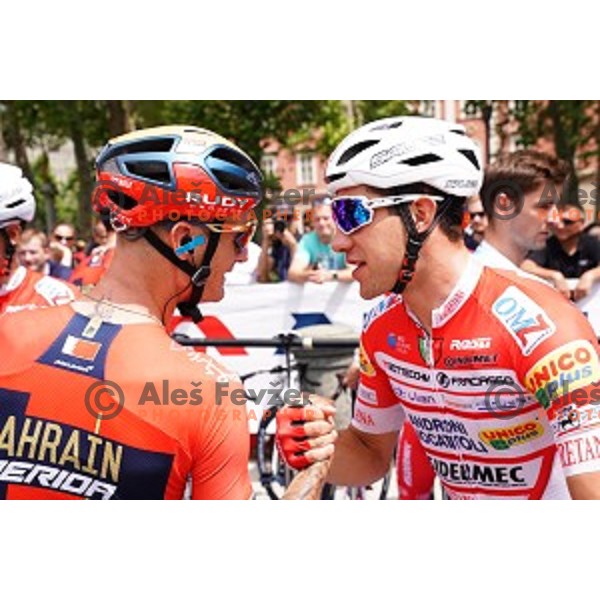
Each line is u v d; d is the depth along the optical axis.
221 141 1.41
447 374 1.77
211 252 1.38
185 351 1.36
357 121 15.84
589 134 14.75
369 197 1.64
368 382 2.02
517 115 14.29
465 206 1.75
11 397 1.31
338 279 4.41
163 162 1.33
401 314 1.84
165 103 15.11
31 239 5.30
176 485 1.30
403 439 3.14
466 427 1.81
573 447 1.54
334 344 3.38
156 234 1.36
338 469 2.04
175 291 1.40
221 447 1.31
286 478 3.41
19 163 16.48
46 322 1.36
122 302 1.37
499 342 1.68
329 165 1.70
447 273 1.71
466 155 1.70
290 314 4.44
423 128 1.66
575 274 4.38
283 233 5.15
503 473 1.82
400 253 1.67
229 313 4.45
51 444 1.29
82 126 15.86
